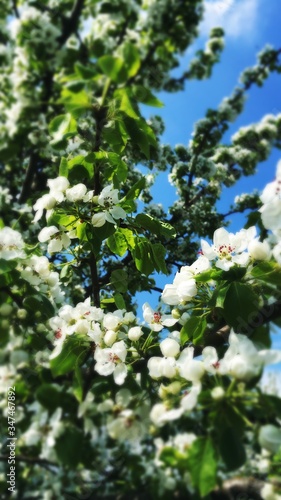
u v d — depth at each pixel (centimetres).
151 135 24
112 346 26
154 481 18
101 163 28
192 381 19
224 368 19
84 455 19
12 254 28
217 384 19
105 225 28
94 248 28
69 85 21
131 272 45
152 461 18
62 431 19
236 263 24
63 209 29
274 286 23
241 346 19
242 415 17
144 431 19
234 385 18
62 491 19
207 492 16
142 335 28
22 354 23
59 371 23
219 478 17
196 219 61
